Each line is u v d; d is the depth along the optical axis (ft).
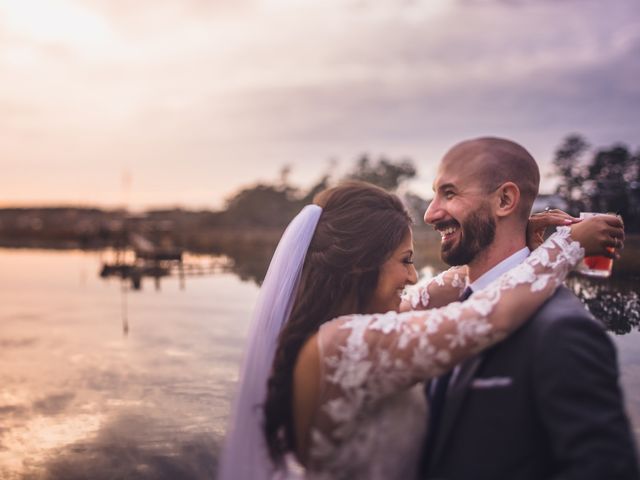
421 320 3.80
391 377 3.76
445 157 4.39
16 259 156.66
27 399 19.94
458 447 3.82
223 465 4.35
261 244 149.07
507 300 3.72
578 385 3.35
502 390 3.69
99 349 30.45
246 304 55.21
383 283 4.30
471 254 4.28
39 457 14.21
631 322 8.33
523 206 4.23
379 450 3.87
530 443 3.60
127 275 96.37
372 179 77.25
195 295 65.36
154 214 233.35
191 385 21.40
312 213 4.43
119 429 15.98
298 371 4.00
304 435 3.99
